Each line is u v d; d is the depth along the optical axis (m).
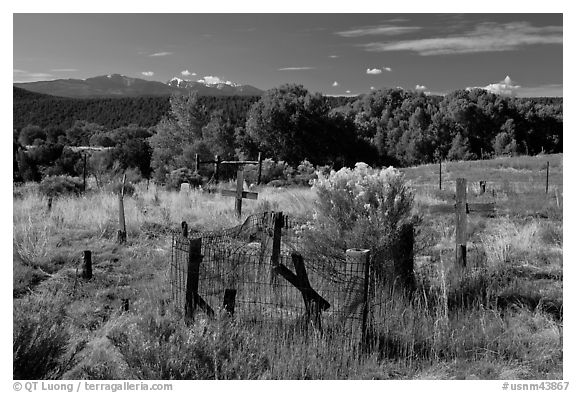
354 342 6.60
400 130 78.44
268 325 7.11
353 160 65.69
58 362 6.02
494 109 77.12
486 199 20.12
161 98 141.25
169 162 51.41
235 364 6.04
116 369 6.10
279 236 9.58
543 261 10.47
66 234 13.06
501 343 6.84
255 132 59.09
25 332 5.81
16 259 10.55
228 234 12.27
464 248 9.86
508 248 10.91
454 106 77.50
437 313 7.33
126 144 52.34
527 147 74.38
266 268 8.88
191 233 13.06
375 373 6.21
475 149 76.88
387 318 7.25
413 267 9.06
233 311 7.25
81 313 8.05
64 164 35.84
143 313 7.61
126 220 14.34
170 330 6.31
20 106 140.25
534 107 79.69
